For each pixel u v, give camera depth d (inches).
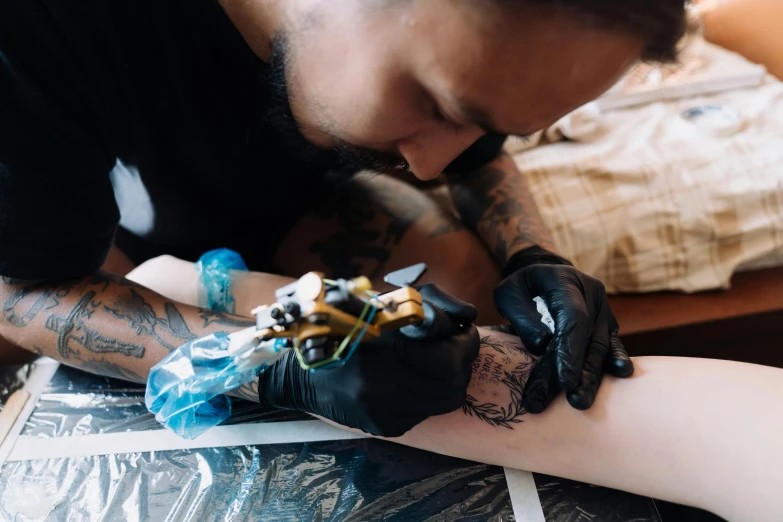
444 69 15.7
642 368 24.7
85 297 28.0
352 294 17.8
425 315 21.8
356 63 17.9
